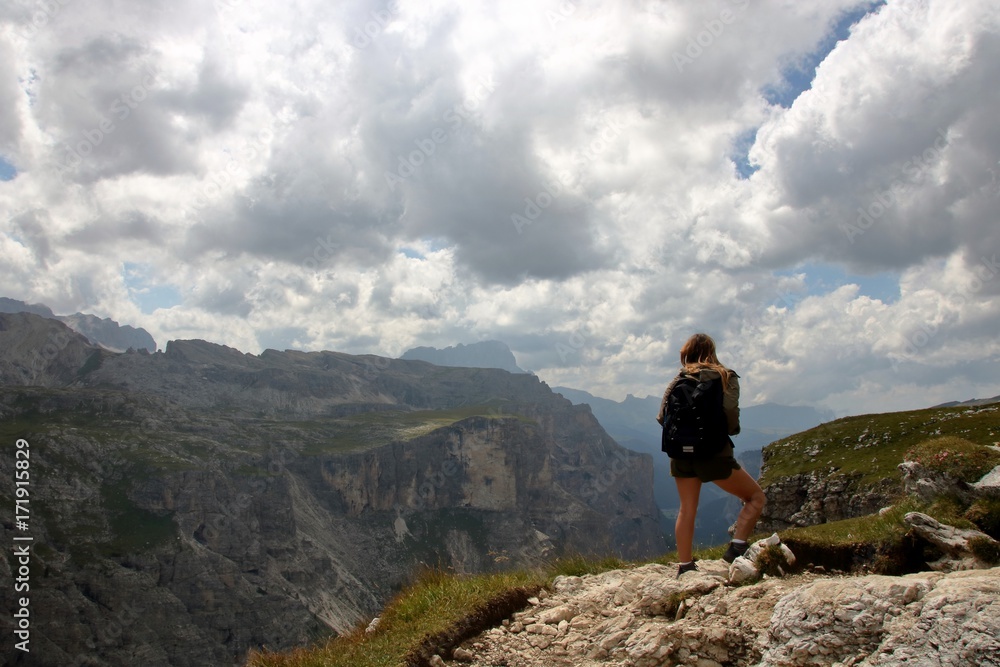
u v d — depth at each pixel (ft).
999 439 164.96
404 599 40.60
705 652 26.73
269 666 37.47
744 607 28.40
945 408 204.13
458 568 44.75
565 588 38.81
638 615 32.30
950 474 37.78
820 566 31.45
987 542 29.76
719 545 53.16
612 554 47.57
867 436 204.95
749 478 33.60
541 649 32.14
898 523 34.50
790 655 23.65
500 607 36.58
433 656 32.81
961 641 19.74
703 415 32.86
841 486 183.52
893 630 21.83
